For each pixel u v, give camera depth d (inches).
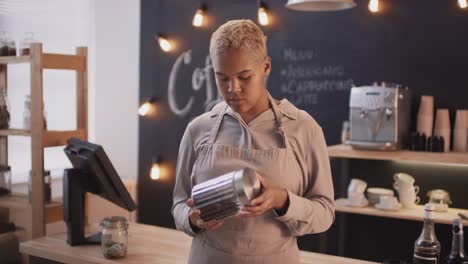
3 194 134.1
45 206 124.4
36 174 123.3
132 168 193.6
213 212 57.9
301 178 62.1
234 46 54.7
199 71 180.7
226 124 64.0
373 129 137.6
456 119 141.3
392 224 152.5
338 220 157.2
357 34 157.1
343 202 146.3
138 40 191.0
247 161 61.3
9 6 158.9
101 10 184.5
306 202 58.9
